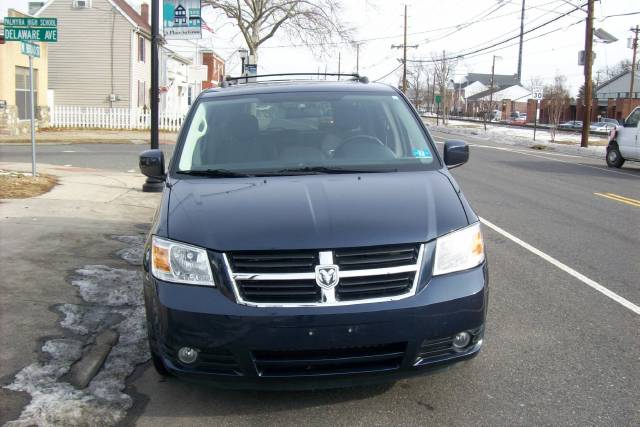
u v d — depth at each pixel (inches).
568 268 272.7
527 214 405.7
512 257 292.2
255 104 204.8
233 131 194.4
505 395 155.2
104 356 176.9
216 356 135.2
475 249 147.7
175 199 160.1
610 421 142.6
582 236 338.6
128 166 644.1
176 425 142.6
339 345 132.8
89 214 366.0
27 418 141.8
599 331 198.5
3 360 172.4
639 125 721.6
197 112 203.0
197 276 138.2
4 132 984.9
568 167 745.6
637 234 344.8
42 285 234.2
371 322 132.9
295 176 171.9
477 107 4471.0
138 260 271.6
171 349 137.9
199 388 159.9
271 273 134.9
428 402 151.8
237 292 135.1
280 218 144.0
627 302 227.3
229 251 136.9
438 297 137.2
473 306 140.8
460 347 142.6
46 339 186.5
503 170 688.4
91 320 203.2
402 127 199.3
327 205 149.8
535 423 142.1
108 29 1392.7
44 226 326.6
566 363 173.8
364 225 141.0
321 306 132.8
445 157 198.4
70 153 781.9
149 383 163.3
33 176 482.0
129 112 1262.3
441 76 3280.0
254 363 134.1
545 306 222.5
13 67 1008.9
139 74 1467.8
